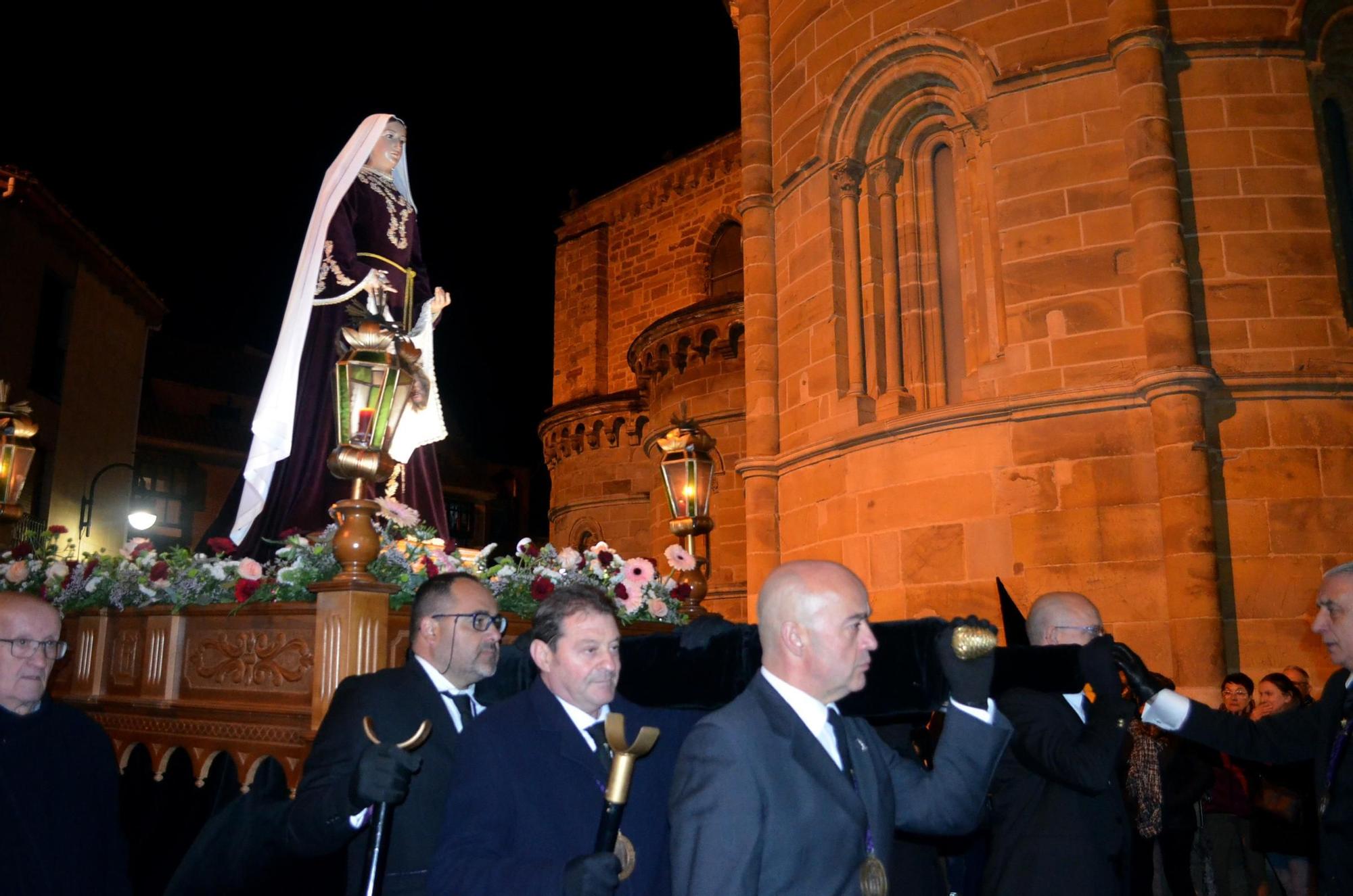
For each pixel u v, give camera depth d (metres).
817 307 12.43
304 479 6.41
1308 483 9.42
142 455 31.62
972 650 3.20
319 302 6.49
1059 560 9.79
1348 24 10.40
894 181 12.20
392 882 3.60
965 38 11.16
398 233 7.07
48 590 6.14
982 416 10.34
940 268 11.92
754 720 2.91
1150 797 5.37
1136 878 5.88
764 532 12.84
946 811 3.17
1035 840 3.94
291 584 4.90
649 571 6.12
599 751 3.38
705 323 18.91
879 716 3.82
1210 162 10.03
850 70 12.11
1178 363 9.34
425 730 2.96
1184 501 9.14
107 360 23.14
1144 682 3.79
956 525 10.41
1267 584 9.25
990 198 10.93
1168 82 10.19
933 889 4.92
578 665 3.35
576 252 27.62
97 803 3.97
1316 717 4.18
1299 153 10.06
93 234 21.27
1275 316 9.75
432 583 3.96
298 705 4.75
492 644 3.92
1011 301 10.48
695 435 6.84
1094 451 9.82
